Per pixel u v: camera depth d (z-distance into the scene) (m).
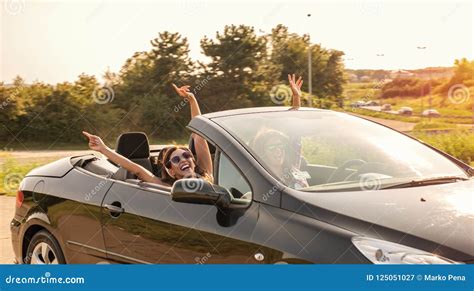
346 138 4.43
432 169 4.31
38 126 40.09
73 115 41.16
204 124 4.27
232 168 3.98
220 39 46.25
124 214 4.32
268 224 3.53
